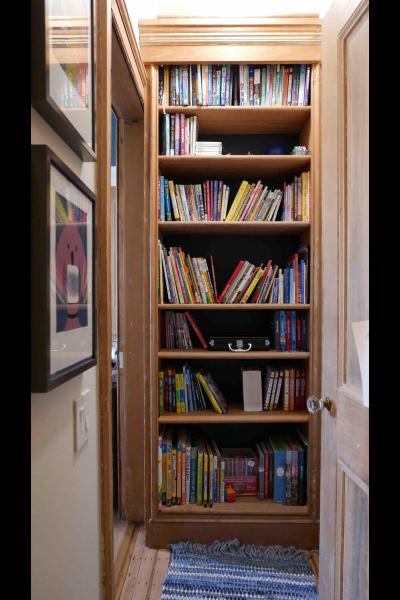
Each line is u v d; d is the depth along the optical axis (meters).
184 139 2.05
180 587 1.70
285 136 2.35
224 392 2.37
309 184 2.05
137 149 2.14
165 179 2.09
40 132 0.70
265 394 2.19
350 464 1.11
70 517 0.85
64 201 0.74
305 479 2.05
